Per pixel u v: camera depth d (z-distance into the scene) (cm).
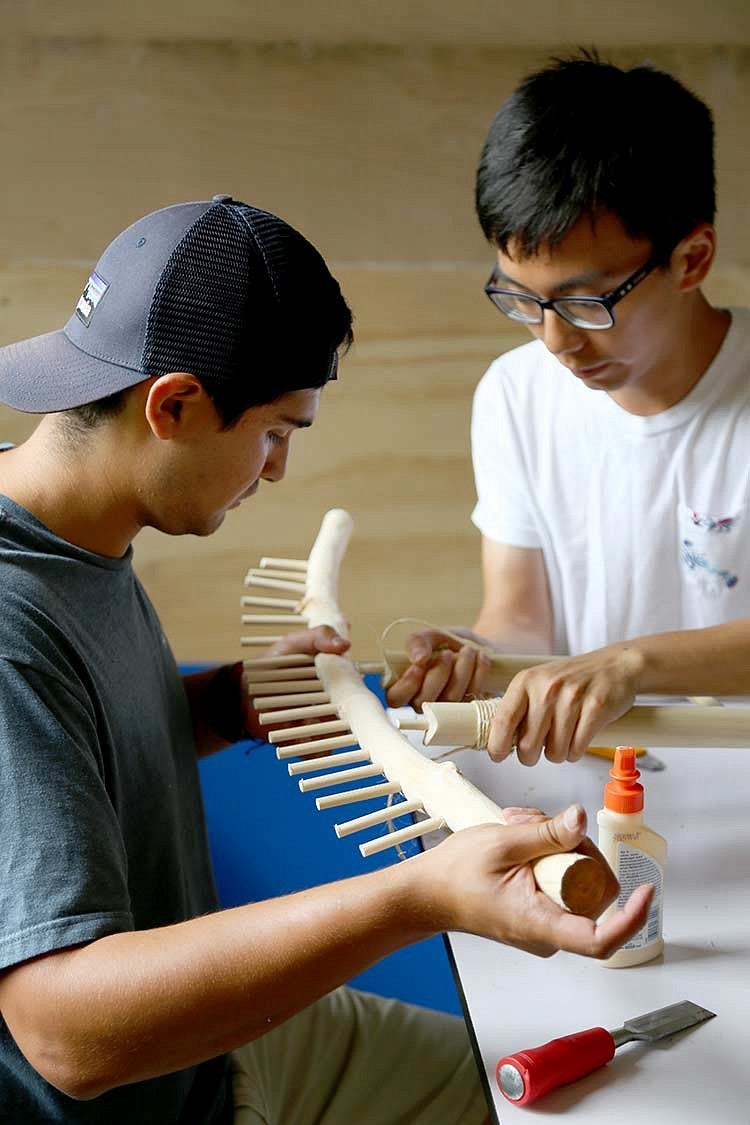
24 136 232
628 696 110
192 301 86
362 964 77
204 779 167
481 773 122
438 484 254
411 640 125
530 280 123
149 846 101
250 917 78
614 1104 77
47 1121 89
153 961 76
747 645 118
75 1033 76
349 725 108
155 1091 98
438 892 74
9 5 225
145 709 101
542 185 117
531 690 106
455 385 250
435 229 243
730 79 240
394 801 126
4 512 89
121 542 96
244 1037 79
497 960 92
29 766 79
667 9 235
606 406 152
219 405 87
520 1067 77
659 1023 83
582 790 119
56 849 78
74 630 90
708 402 147
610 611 161
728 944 94
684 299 141
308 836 164
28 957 76
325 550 141
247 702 123
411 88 236
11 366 93
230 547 253
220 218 89
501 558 167
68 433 90
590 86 123
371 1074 119
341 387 248
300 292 89
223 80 233
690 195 123
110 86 231
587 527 159
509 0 232
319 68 233
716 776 122
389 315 246
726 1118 75
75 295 241
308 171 239
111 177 236
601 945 66
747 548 151
